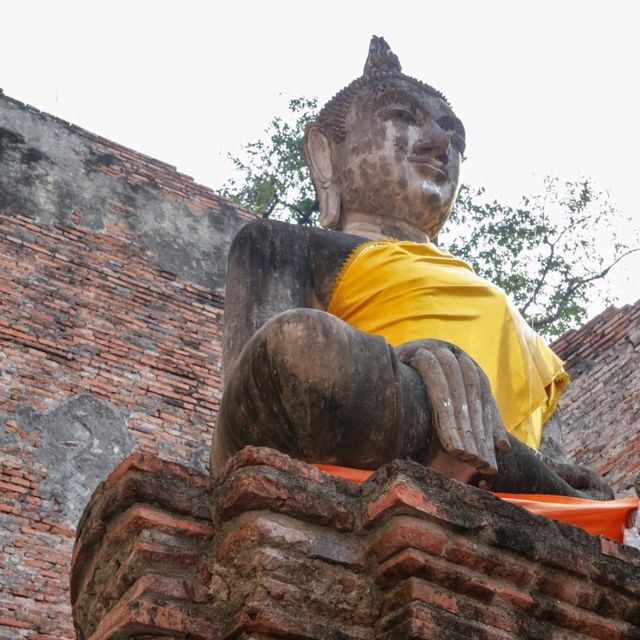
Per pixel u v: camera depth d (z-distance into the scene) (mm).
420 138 6320
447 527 3889
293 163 18812
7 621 10844
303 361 4230
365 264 5566
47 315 12695
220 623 3730
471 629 3752
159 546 3805
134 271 13508
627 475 11422
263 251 5539
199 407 13125
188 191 14414
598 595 4070
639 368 11891
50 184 13438
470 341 5367
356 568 3842
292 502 3836
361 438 4324
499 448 4574
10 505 11469
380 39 6668
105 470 12172
